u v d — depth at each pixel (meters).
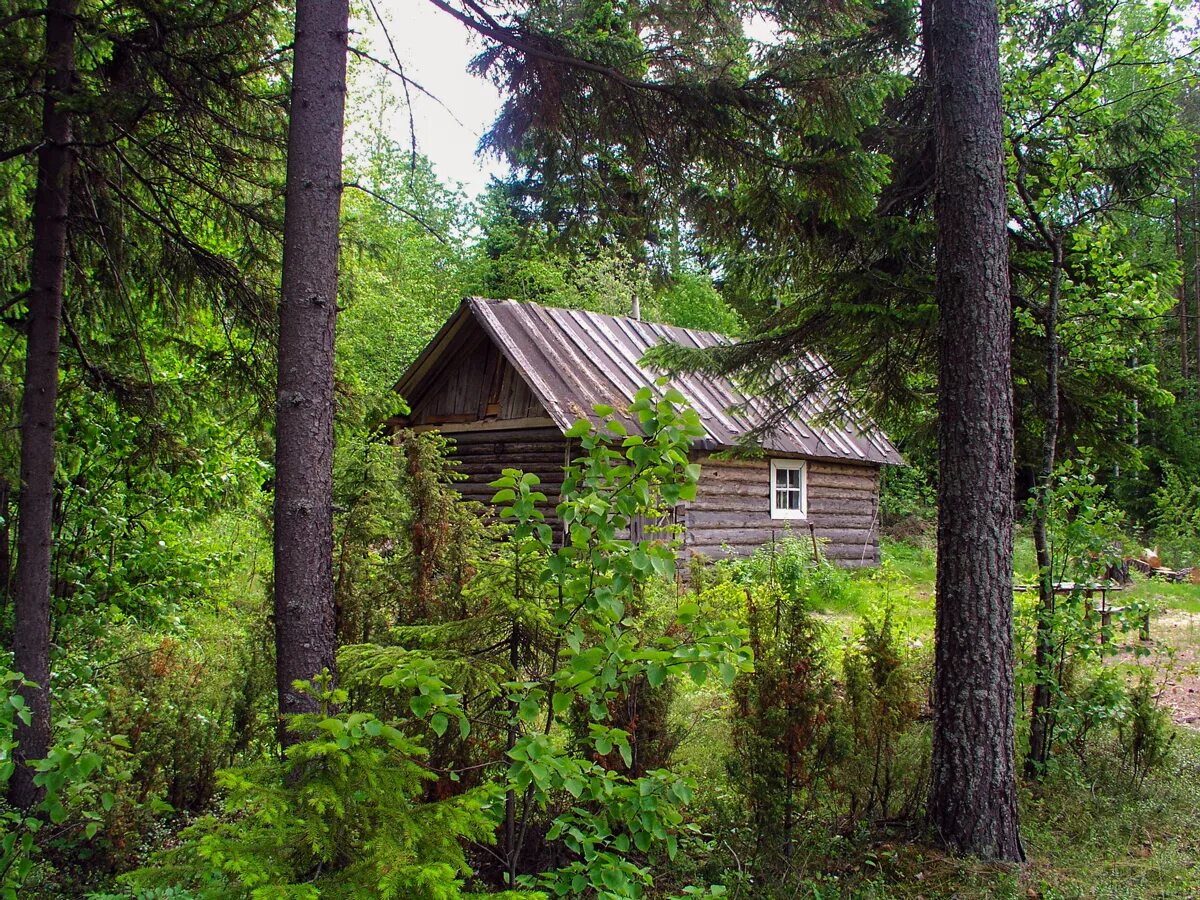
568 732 4.21
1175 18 6.11
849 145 5.00
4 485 5.99
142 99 4.36
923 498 22.84
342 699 2.49
